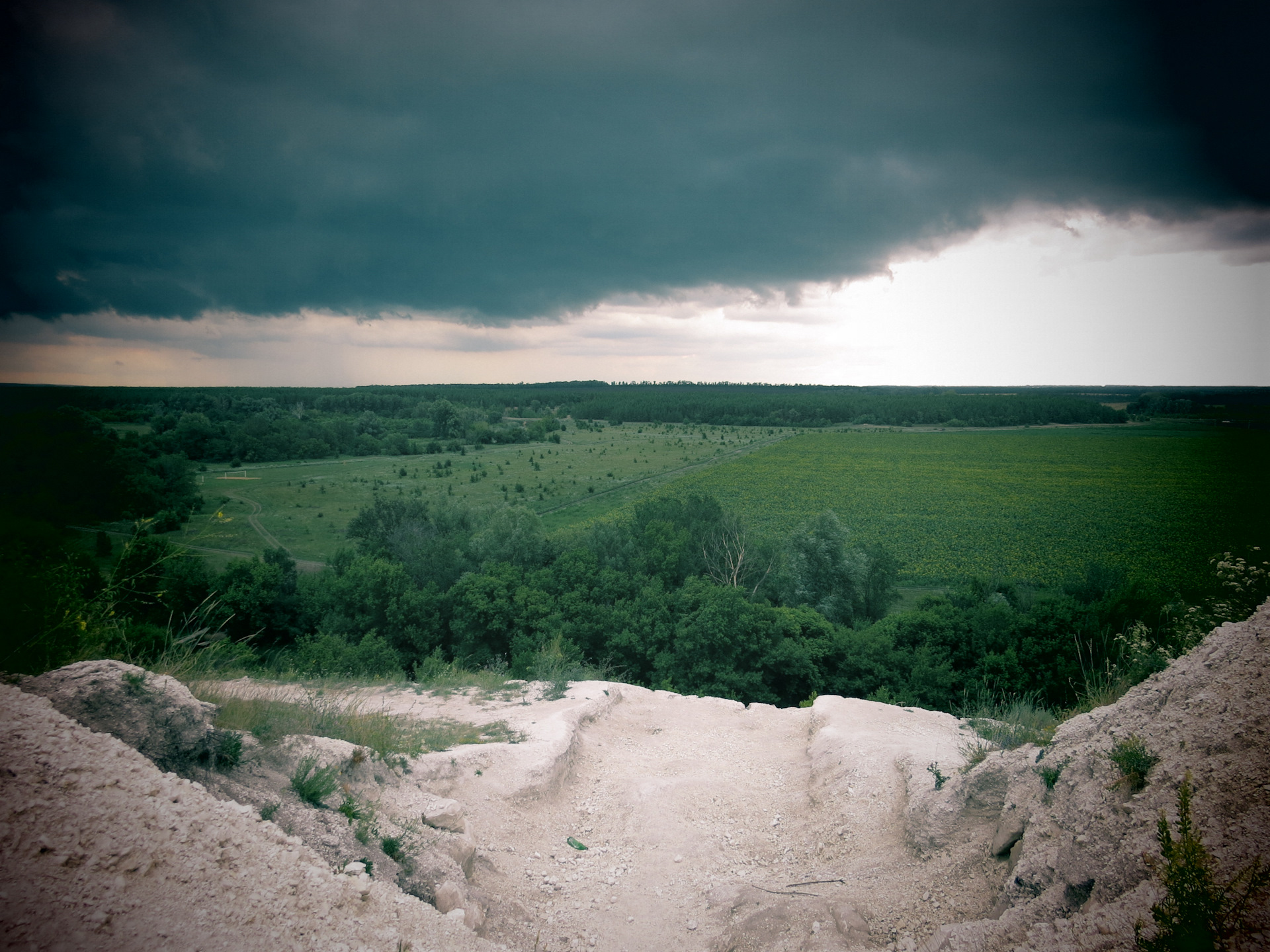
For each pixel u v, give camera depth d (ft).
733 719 38.27
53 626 18.88
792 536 160.97
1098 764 15.58
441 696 36.94
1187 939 9.82
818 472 394.11
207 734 16.38
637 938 17.38
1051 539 234.58
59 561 21.77
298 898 12.00
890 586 168.76
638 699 40.96
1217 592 37.04
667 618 103.76
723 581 149.69
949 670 87.51
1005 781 19.33
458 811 20.27
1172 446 335.67
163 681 16.39
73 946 8.95
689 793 26.40
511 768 25.45
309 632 109.81
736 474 393.91
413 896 15.34
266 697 25.91
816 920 16.78
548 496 353.51
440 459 488.85
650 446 565.12
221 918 10.60
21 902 9.31
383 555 162.81
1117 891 12.18
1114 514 260.01
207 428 419.33
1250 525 222.07
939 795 20.38
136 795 12.41
